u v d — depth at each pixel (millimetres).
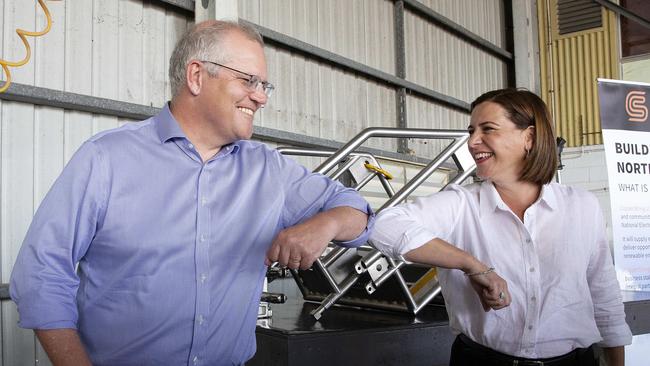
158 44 3676
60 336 1123
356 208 1313
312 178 1410
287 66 4527
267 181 1380
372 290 2525
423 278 2715
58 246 1155
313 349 2033
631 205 3363
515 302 1422
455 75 6605
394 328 2207
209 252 1284
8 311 2926
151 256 1235
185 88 1295
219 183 1321
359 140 2877
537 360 1411
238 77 1266
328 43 4949
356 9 5281
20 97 2939
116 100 3334
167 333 1259
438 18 6246
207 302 1276
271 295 2373
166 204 1256
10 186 2955
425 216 1473
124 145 1257
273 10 4430
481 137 1472
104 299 1239
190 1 3740
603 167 6934
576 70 7176
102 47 3371
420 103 6016
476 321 1461
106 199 1217
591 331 1449
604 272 1518
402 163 5555
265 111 4328
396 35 5742
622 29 7020
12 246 2953
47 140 3107
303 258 1162
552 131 1448
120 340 1248
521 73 7410
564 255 1427
